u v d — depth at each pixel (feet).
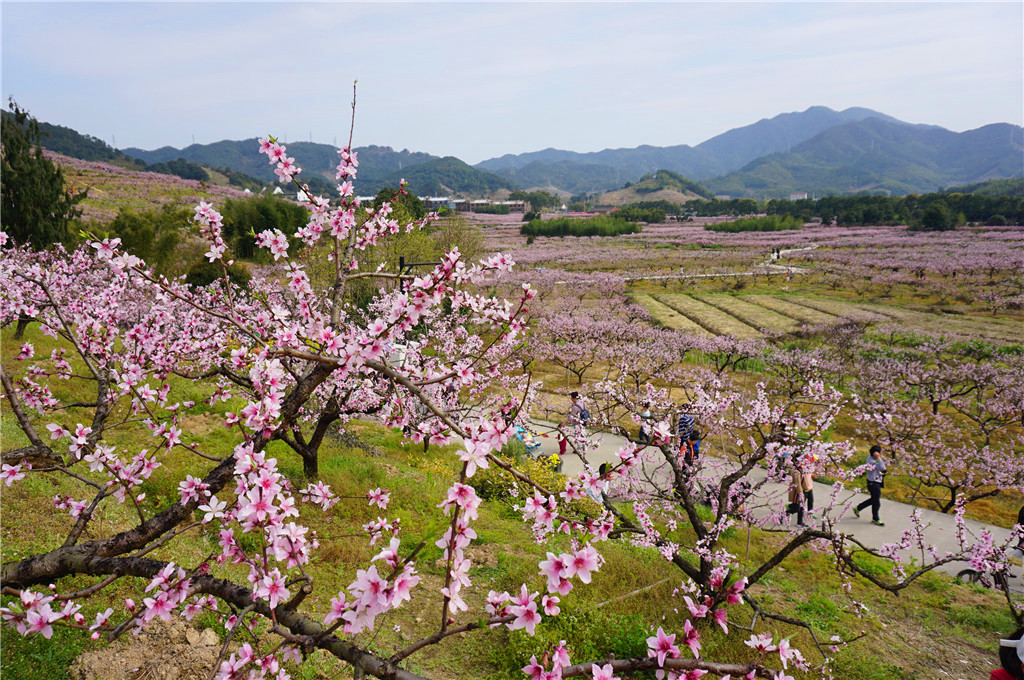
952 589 31.35
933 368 85.05
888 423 60.13
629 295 170.50
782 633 24.75
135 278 11.72
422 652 20.88
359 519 29.43
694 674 8.41
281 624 9.00
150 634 18.20
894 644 25.85
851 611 28.43
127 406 36.32
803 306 147.95
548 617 22.54
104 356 18.56
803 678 21.76
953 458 51.13
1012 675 14.73
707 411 30.73
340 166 13.35
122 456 29.58
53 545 20.97
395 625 22.34
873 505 39.52
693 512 25.04
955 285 170.60
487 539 30.89
